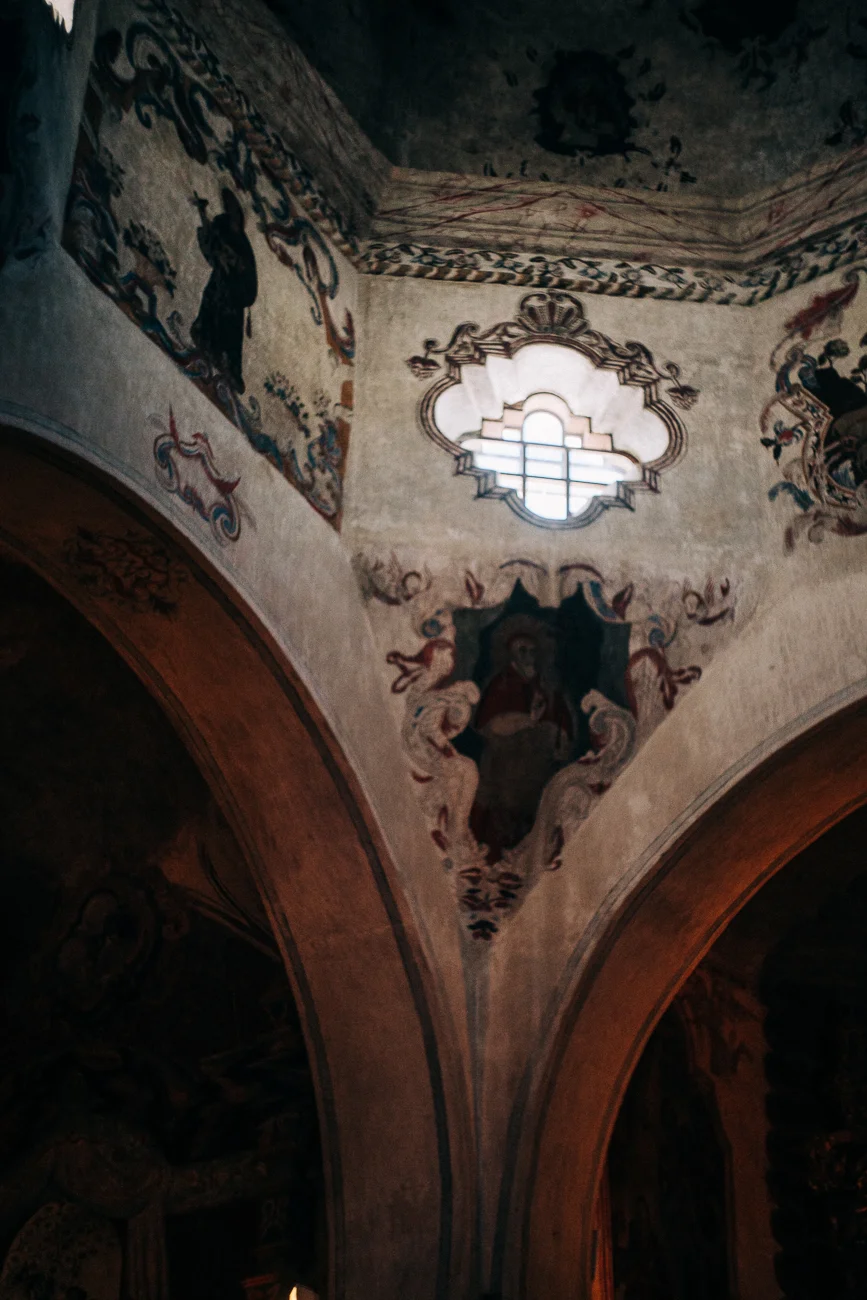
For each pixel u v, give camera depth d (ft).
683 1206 43.42
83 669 37.14
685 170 39.58
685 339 38.75
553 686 35.70
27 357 26.58
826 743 33.81
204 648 32.48
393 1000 34.01
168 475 29.99
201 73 33.96
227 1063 39.70
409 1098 33.78
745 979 43.14
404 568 35.68
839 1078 42.73
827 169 38.60
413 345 37.93
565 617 35.88
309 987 34.63
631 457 37.76
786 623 35.17
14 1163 38.34
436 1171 33.40
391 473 36.47
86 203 29.25
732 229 39.58
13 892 39.01
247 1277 38.14
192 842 38.78
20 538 30.48
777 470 37.04
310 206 36.99
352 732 33.55
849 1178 42.24
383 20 37.60
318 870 34.27
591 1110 35.17
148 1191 38.86
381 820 33.73
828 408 36.81
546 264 39.17
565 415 38.37
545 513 37.11
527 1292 32.83
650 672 35.70
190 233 32.37
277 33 35.65
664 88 39.34
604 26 38.83
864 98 38.06
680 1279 42.98
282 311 35.04
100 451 28.19
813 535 35.81
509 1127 33.45
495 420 37.99
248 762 33.88
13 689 37.45
